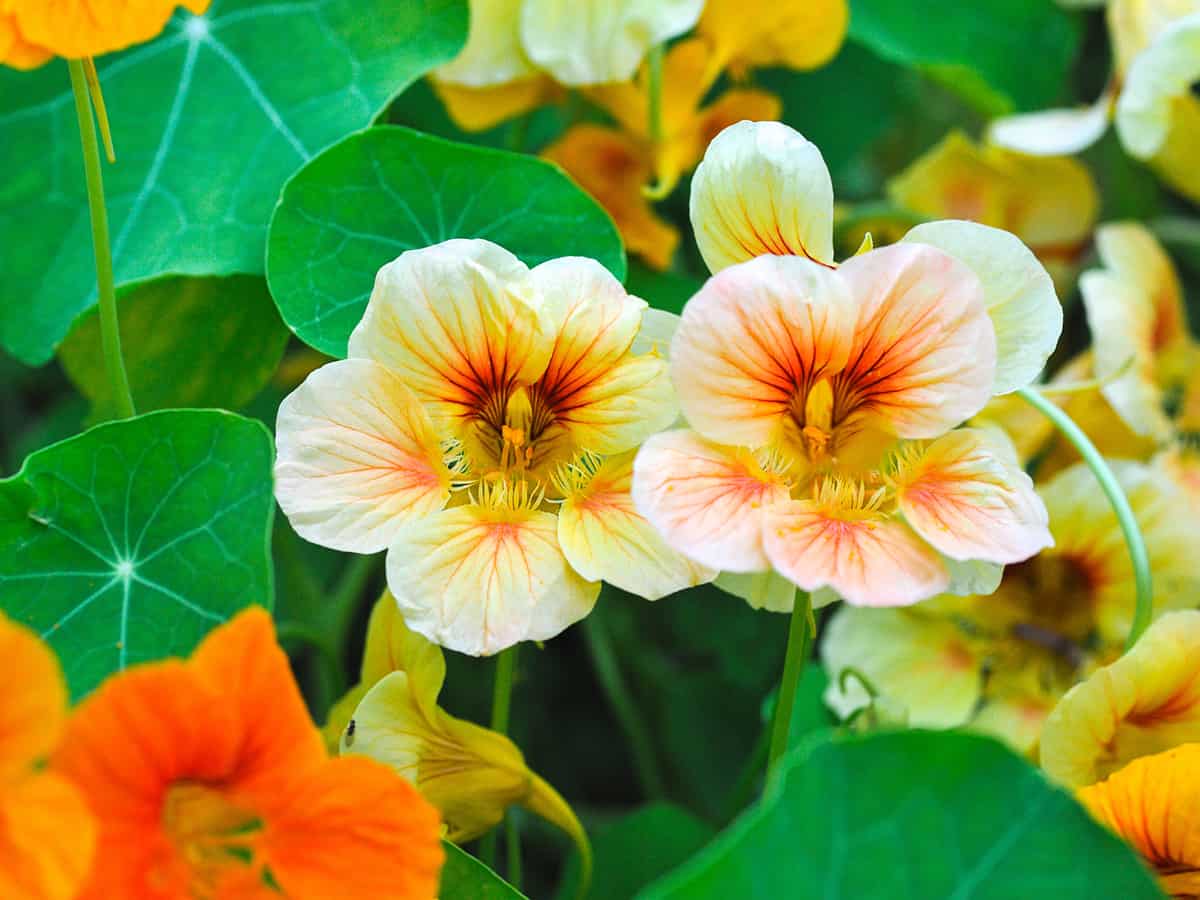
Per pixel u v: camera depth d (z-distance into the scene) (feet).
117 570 1.38
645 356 1.38
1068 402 1.65
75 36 1.34
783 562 1.30
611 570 1.35
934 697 1.61
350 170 1.49
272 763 1.25
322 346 1.46
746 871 1.24
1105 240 1.71
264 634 1.24
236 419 1.38
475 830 1.43
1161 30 1.69
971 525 1.33
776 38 1.66
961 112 2.15
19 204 1.57
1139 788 1.35
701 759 1.75
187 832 1.27
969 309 1.34
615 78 1.58
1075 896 1.26
